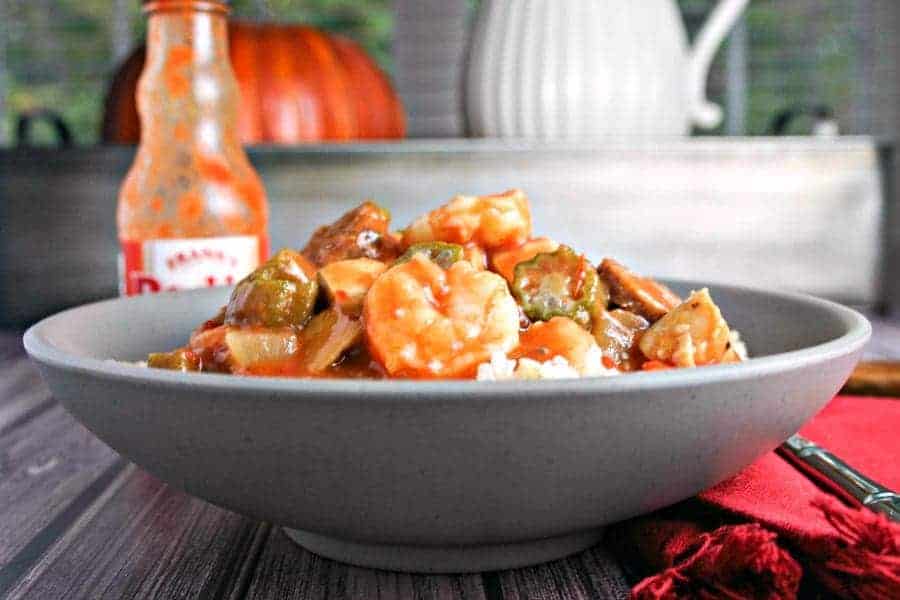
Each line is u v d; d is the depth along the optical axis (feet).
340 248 1.44
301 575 1.24
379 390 1.02
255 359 1.32
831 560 1.14
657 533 1.23
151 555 1.29
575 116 2.34
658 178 2.32
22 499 1.42
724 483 1.27
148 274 1.76
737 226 2.35
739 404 1.12
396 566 1.24
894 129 3.83
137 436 1.17
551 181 2.31
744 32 4.03
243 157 1.86
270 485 1.12
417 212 2.31
